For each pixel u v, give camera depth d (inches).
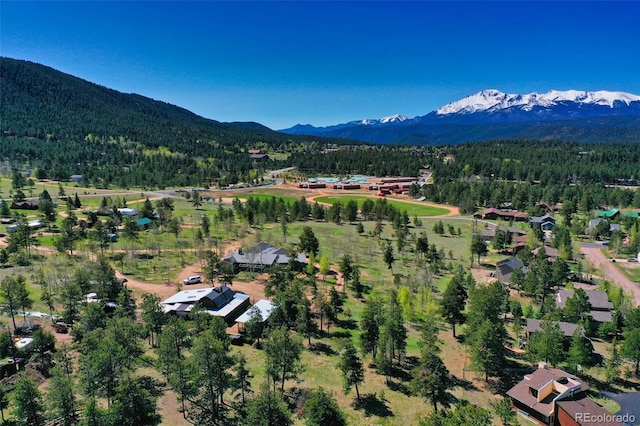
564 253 5324.8
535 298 4279.0
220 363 2126.0
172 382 2126.0
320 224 7662.4
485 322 2800.2
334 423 1952.5
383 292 4217.5
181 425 2065.7
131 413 1897.1
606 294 3799.2
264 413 1887.3
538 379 2491.4
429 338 2731.3
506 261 4977.9
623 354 2851.9
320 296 3577.8
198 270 4611.2
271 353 2425.0
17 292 2999.5
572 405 2315.5
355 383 2439.7
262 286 4234.7
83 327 2765.7
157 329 2935.5
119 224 6609.3
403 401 2450.8
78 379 2224.4
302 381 2561.5
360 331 3341.5
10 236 5064.0
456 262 5447.8
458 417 1878.7
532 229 6894.7
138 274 4389.8
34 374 2337.6
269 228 7071.9
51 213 6619.1
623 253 5890.8
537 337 2972.4
